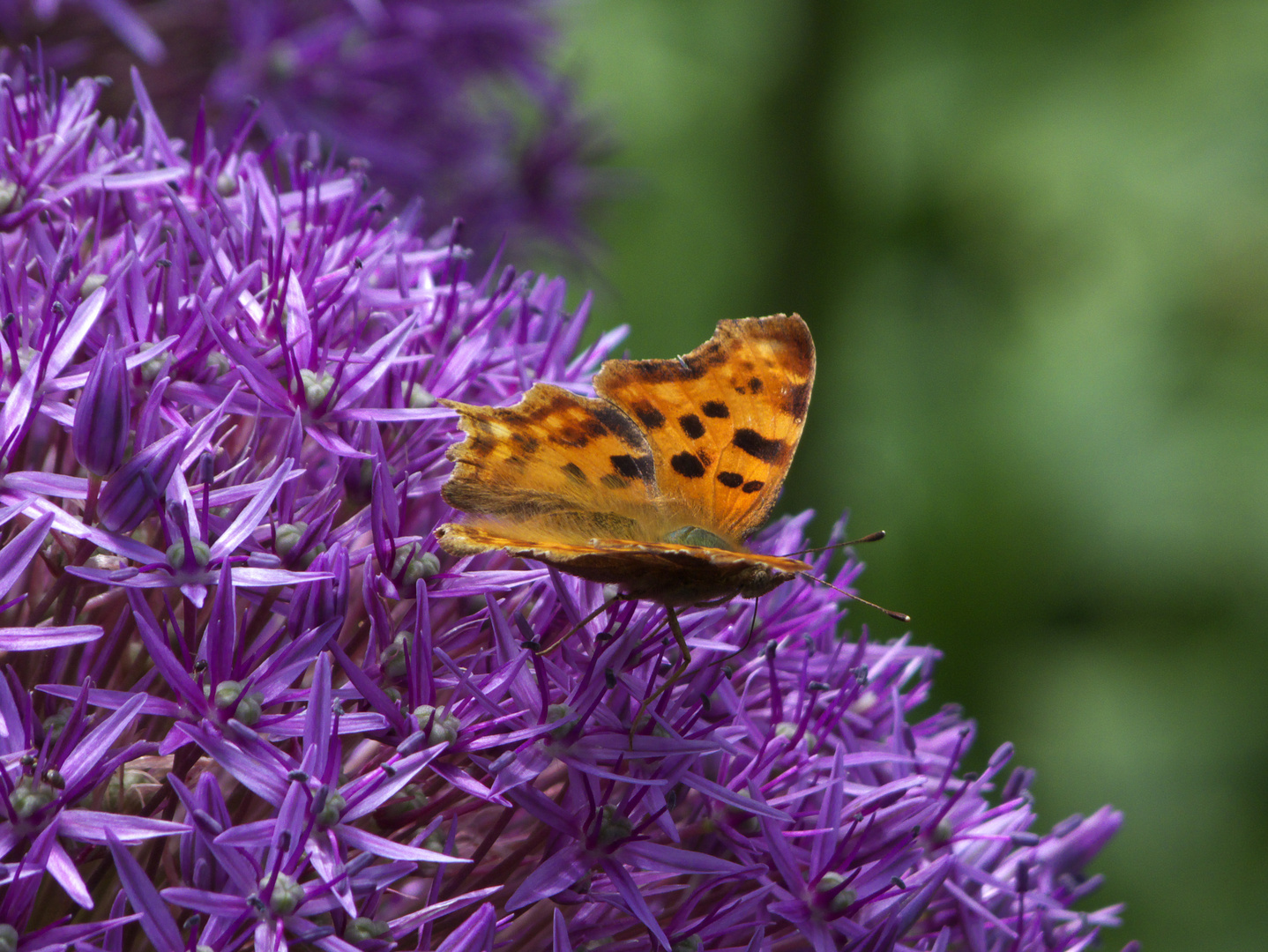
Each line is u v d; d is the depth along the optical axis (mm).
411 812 455
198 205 488
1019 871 471
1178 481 1150
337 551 453
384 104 696
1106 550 1142
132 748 445
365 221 491
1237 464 1147
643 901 452
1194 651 1129
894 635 1138
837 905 459
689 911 459
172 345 463
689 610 470
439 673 461
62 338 458
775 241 1194
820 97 1169
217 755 445
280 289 470
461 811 457
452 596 459
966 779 481
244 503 461
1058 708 1107
